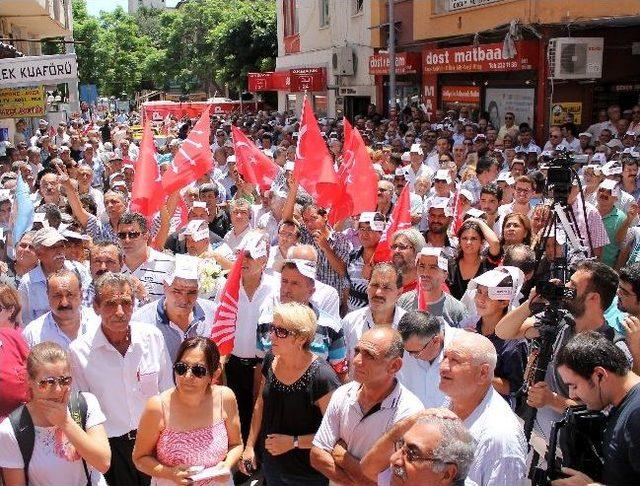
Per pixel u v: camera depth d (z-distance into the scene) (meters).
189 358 3.99
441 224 7.32
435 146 15.12
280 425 4.43
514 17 15.59
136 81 67.69
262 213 9.33
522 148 14.20
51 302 4.82
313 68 28.34
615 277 4.41
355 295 6.83
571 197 7.36
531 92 15.89
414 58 19.89
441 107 20.30
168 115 34.31
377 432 3.90
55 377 3.61
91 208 10.03
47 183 9.53
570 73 14.55
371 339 3.84
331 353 4.99
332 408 4.10
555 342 4.44
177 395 4.09
